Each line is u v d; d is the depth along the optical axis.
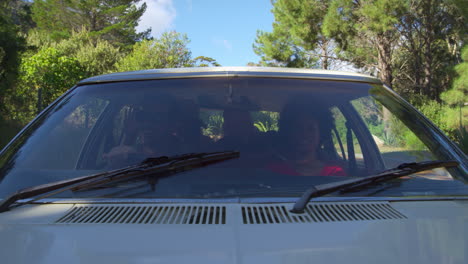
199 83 2.21
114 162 1.98
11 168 1.92
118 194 1.70
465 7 15.54
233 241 1.33
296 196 1.71
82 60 29.98
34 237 1.40
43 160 1.96
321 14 21.20
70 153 2.01
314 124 2.11
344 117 2.21
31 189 1.69
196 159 1.84
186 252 1.28
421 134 2.17
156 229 1.41
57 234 1.40
